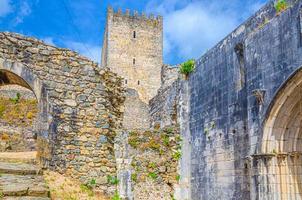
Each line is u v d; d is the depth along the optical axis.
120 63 53.66
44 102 12.03
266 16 13.80
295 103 12.33
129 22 55.03
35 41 12.43
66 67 12.57
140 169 18.42
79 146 12.16
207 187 17.69
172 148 19.67
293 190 12.37
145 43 55.31
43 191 9.59
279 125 12.66
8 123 24.73
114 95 13.59
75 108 12.38
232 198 15.47
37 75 12.20
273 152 12.53
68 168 11.87
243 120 15.16
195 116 19.62
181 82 21.03
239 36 15.88
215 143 17.30
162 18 56.94
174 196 18.95
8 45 12.13
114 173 12.43
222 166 16.52
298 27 11.90
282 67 12.45
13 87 29.25
